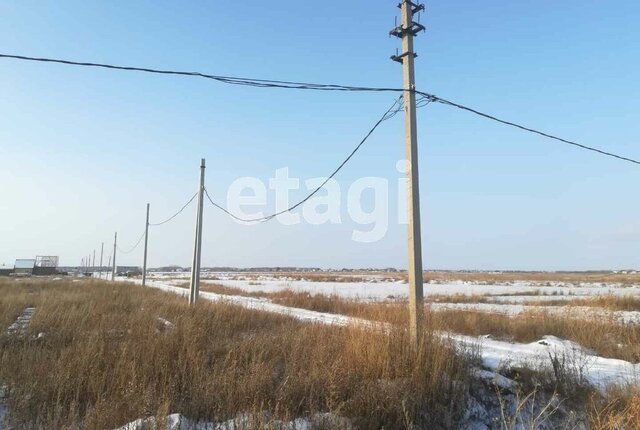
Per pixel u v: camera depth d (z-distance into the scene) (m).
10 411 6.06
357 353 7.90
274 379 7.44
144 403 5.96
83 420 5.87
